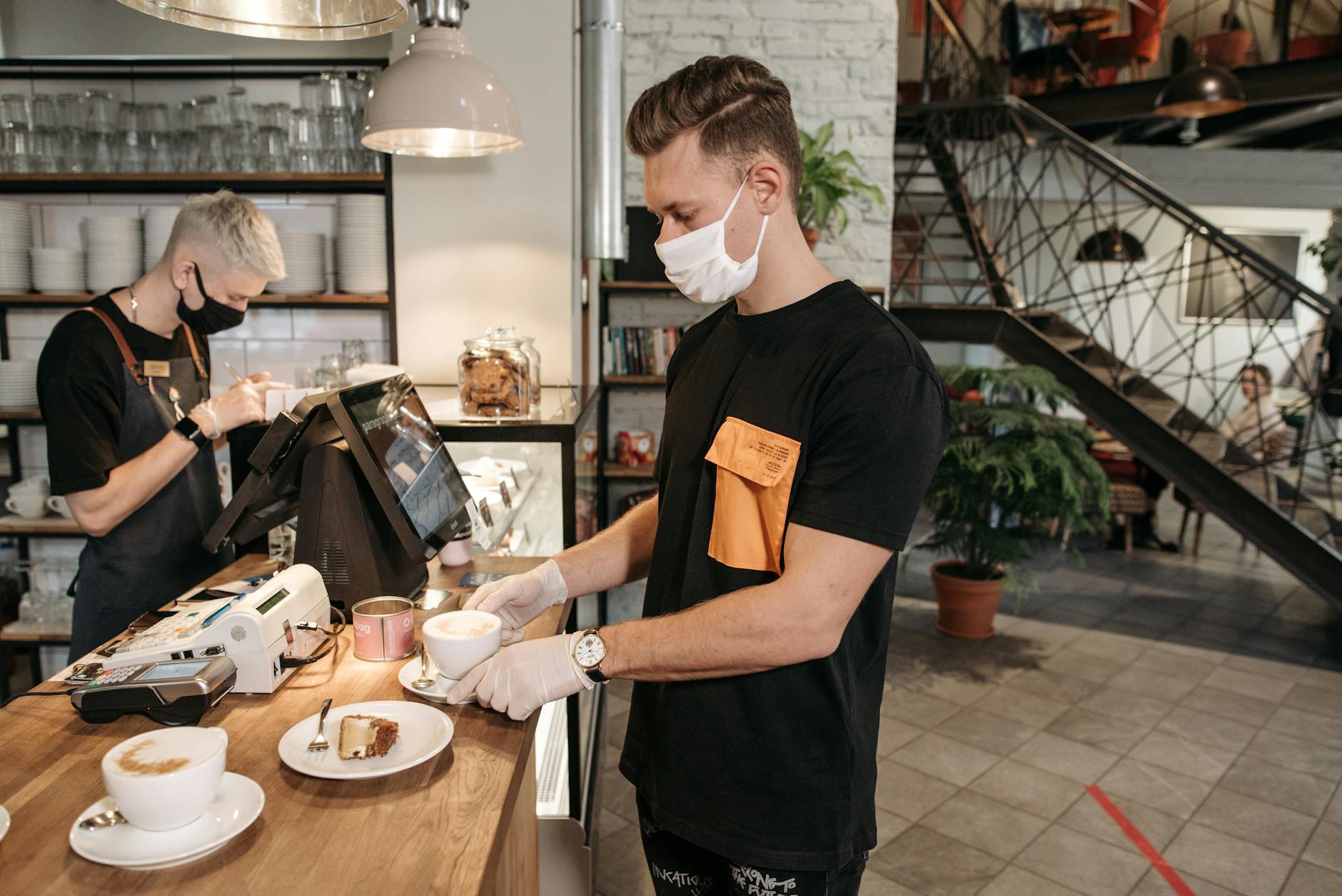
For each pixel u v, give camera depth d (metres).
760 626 1.15
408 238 3.14
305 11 1.48
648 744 1.44
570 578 1.57
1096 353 5.79
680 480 1.38
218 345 3.39
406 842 0.97
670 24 4.69
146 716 1.26
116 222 3.15
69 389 1.93
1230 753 3.46
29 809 1.03
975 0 8.52
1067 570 5.99
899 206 7.30
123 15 3.26
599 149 3.00
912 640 4.61
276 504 1.64
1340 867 2.74
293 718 1.26
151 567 2.11
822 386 1.21
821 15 4.71
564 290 3.15
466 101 2.14
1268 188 7.60
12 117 3.05
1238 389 9.23
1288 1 7.05
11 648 3.35
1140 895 2.58
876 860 2.71
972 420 4.32
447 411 2.51
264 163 3.08
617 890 2.54
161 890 0.89
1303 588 5.64
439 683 1.35
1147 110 6.58
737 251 1.23
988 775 3.25
